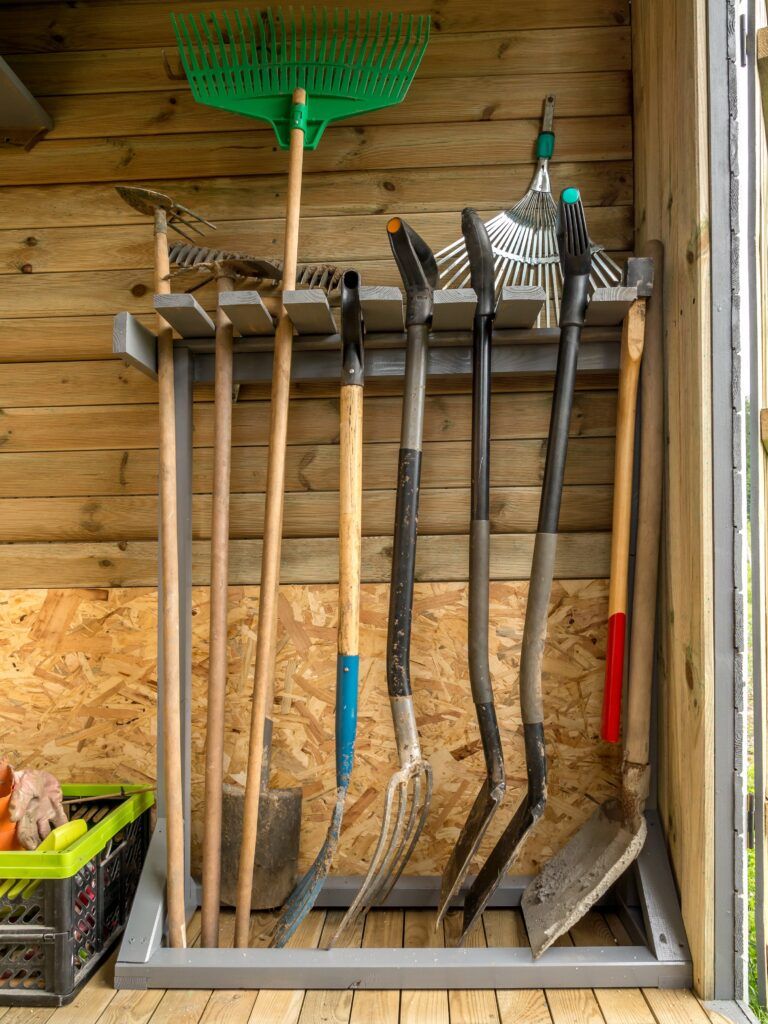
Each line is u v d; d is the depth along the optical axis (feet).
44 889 4.57
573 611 5.81
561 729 5.76
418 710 5.80
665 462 5.24
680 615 4.93
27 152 6.20
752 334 4.71
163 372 5.37
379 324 5.37
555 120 5.99
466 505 5.87
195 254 5.69
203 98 5.56
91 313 6.12
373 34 6.08
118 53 6.20
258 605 5.90
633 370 5.21
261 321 5.23
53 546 6.05
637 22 5.81
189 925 5.42
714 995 4.48
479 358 5.12
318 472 5.93
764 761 4.66
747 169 4.76
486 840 5.75
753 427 4.67
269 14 5.57
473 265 5.09
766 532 4.66
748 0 4.75
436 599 5.84
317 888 4.93
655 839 5.18
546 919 4.93
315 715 5.85
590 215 5.94
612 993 4.55
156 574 5.99
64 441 6.10
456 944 5.07
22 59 6.23
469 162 6.01
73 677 6.00
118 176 6.15
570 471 5.85
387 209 6.01
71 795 5.66
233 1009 4.42
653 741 5.34
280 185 6.07
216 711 5.19
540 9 6.03
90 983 4.75
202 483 5.96
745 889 4.50
